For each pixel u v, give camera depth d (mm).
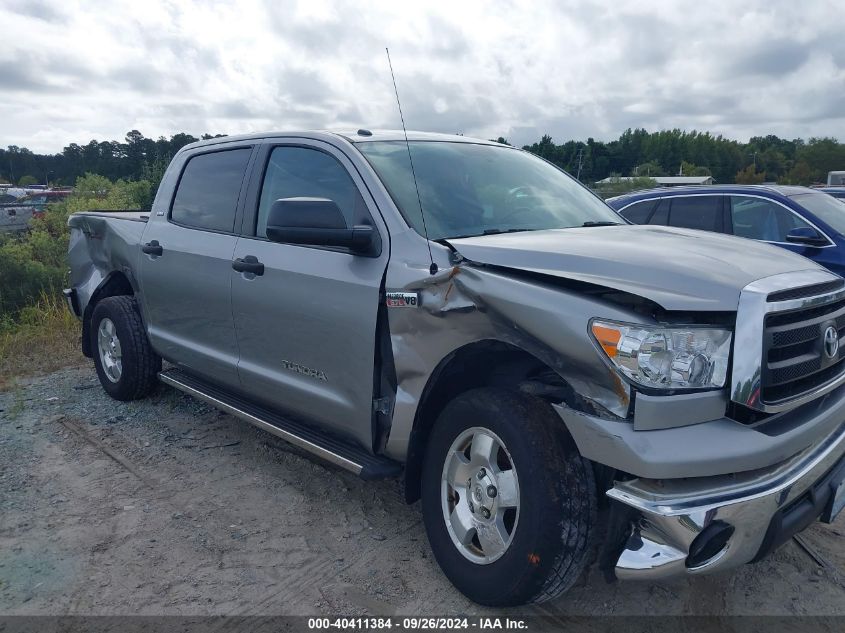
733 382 2588
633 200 8945
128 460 4707
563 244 3105
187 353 4898
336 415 3725
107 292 6012
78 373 6801
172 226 5031
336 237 3391
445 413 3188
